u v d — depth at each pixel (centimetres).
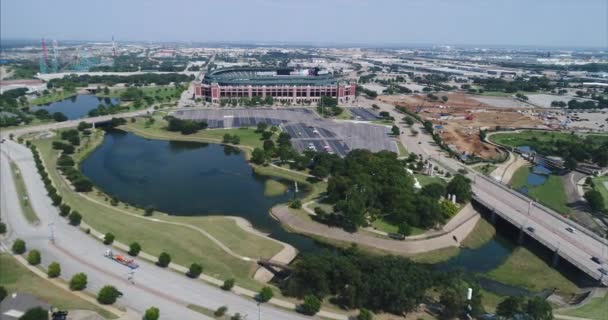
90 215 16850
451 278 12169
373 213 17825
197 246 14725
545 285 14112
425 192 19038
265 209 19338
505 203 19662
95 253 13762
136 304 11094
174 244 14675
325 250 13550
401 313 11256
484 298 12950
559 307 12544
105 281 12125
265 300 11500
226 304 11300
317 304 10850
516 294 13450
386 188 18625
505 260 15788
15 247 13412
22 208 17262
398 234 16312
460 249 16362
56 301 10756
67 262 13100
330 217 17550
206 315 10794
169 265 13225
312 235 16888
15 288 11281
